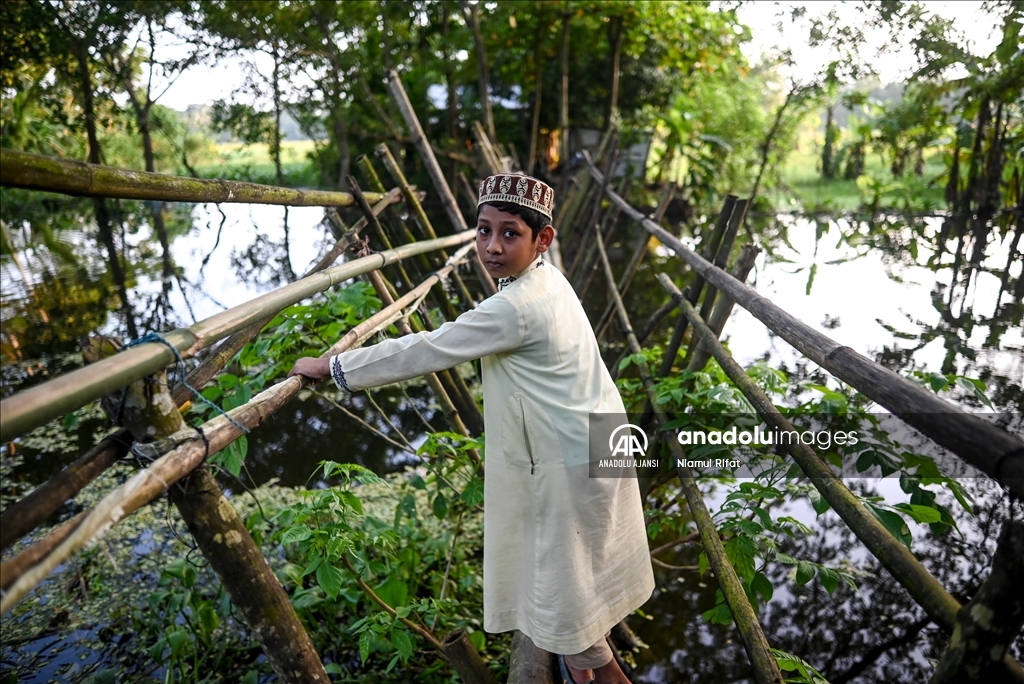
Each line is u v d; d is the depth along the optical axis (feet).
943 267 22.52
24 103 38.93
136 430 4.46
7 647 9.58
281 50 36.81
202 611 9.15
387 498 12.84
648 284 27.04
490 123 35.19
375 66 41.73
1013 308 16.70
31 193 42.60
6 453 14.99
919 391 4.51
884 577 10.57
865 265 24.56
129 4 29.81
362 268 8.12
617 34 38.42
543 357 5.82
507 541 6.07
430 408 17.15
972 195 28.53
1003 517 10.72
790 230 35.81
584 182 29.22
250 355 9.75
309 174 57.93
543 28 39.06
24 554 3.39
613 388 6.34
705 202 43.62
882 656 9.11
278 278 29.94
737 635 9.57
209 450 4.54
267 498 12.98
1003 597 3.55
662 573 10.91
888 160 43.78
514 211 5.79
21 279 28.71
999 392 11.47
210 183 6.32
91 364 3.95
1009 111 25.76
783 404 12.98
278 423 16.48
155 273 30.30
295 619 5.16
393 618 8.37
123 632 9.86
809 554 11.07
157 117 41.14
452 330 5.65
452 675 8.80
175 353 4.38
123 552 11.66
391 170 14.14
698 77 47.78
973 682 3.74
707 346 9.73
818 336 6.31
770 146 48.29
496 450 6.02
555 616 5.83
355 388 5.72
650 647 9.43
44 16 28.96
